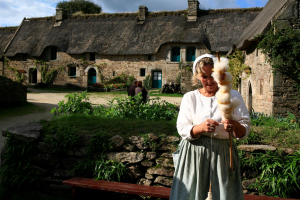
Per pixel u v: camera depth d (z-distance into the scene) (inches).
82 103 225.3
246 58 418.3
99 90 882.1
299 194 112.7
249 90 403.2
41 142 137.4
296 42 250.5
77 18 1032.8
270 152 118.5
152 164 127.6
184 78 663.1
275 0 405.7
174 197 77.6
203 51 805.2
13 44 1016.9
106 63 910.4
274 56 262.2
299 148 120.3
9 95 459.5
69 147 135.3
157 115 191.3
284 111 267.4
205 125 69.4
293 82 263.7
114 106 205.5
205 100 78.2
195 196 74.5
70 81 956.0
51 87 977.5
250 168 119.6
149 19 936.9
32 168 136.9
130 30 920.9
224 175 73.9
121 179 128.5
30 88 909.2
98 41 924.6
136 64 878.4
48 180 134.1
